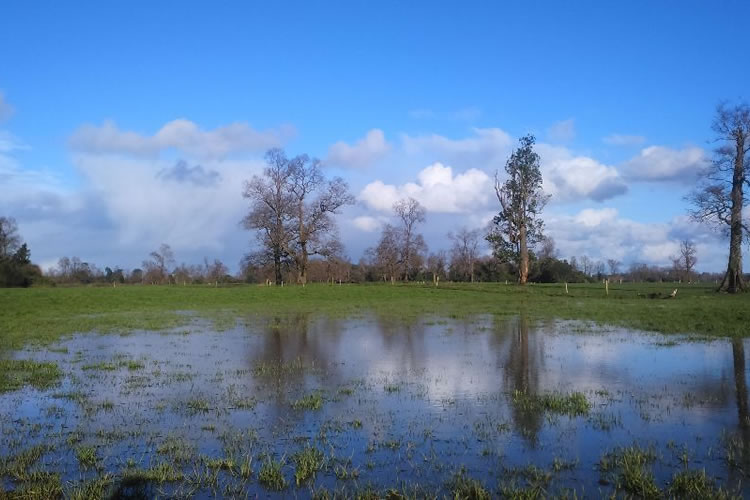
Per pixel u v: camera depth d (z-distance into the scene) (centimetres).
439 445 859
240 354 1792
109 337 2297
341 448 852
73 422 1012
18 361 1662
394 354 1752
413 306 4025
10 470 770
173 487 714
